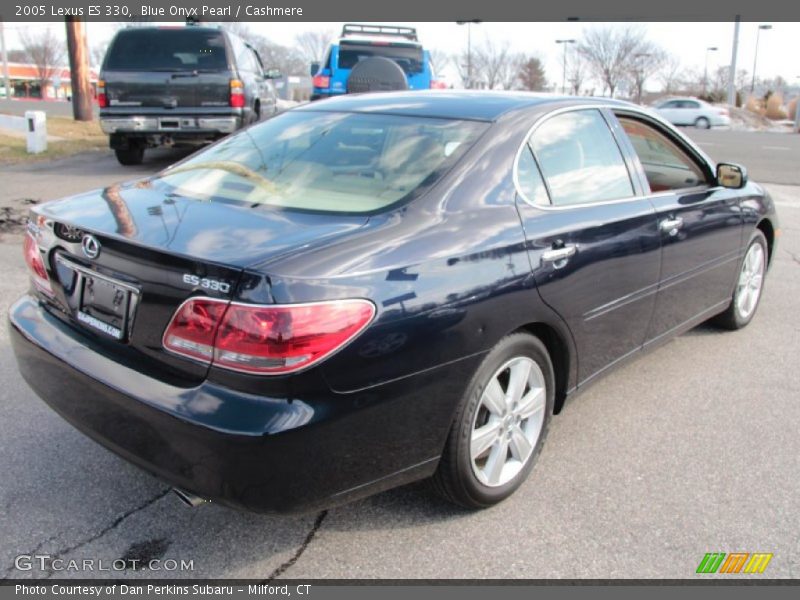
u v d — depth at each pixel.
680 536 2.99
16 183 10.27
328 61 14.55
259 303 2.30
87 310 2.82
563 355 3.38
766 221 5.30
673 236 4.01
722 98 55.00
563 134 3.55
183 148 15.40
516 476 3.20
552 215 3.25
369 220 2.74
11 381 4.16
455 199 2.94
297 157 3.32
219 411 2.34
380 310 2.48
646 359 4.85
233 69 11.30
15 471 3.30
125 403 2.53
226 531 2.96
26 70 72.62
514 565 2.81
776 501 3.25
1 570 2.69
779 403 4.23
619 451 3.65
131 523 2.98
